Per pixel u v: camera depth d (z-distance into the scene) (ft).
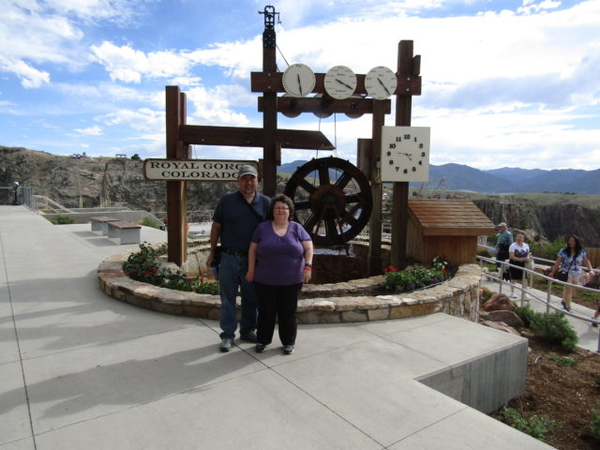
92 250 28.71
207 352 11.48
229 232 11.58
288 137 23.18
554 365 16.57
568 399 13.79
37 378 9.81
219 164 21.79
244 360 10.97
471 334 13.25
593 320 18.88
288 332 11.30
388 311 14.58
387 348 11.96
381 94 21.13
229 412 8.38
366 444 7.38
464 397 11.28
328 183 25.91
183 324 13.74
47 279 19.90
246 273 11.69
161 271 18.51
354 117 24.80
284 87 20.43
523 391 13.25
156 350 11.57
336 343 12.30
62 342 12.10
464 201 24.70
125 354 11.28
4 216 54.54
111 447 7.20
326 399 8.95
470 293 17.76
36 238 34.83
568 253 25.99
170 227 22.81
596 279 34.37
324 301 14.64
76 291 17.72
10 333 12.79
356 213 26.81
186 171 21.84
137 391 9.23
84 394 9.07
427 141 21.42
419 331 13.47
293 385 9.58
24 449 7.10
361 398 9.02
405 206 22.00
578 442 11.46
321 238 26.02
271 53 20.53
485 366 11.69
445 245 22.89
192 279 18.38
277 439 7.48
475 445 7.41
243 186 11.44
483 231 22.33
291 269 10.94
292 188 25.84
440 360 11.15
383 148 21.25
